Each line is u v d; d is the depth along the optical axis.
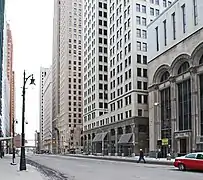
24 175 22.95
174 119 58.75
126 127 81.94
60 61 190.88
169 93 62.91
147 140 77.75
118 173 25.11
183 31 57.03
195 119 52.25
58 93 193.88
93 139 105.38
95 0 118.31
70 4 181.12
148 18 84.06
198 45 52.09
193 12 54.12
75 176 22.94
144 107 79.12
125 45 85.69
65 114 168.00
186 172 25.91
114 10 95.50
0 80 91.56
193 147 51.97
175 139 57.91
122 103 85.69
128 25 84.50
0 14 88.44
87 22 127.31
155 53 67.06
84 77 127.56
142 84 80.12
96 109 110.19
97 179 20.39
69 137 162.38
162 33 64.50
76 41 177.88
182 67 58.44
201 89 52.47
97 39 114.94
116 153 86.06
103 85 112.69
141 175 23.12
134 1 82.94
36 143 193.88
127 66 83.62
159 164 39.19
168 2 87.94
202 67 52.06
